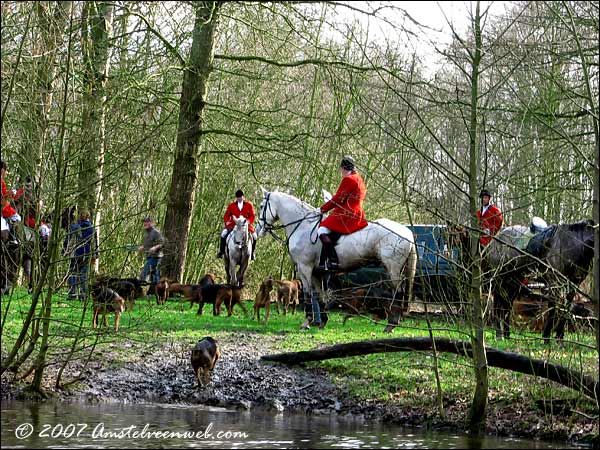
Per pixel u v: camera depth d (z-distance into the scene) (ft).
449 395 36.96
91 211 40.06
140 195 80.64
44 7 38.75
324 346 46.68
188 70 72.23
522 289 46.47
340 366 42.27
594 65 52.44
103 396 38.04
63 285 39.11
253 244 76.23
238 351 45.37
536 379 35.04
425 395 37.47
